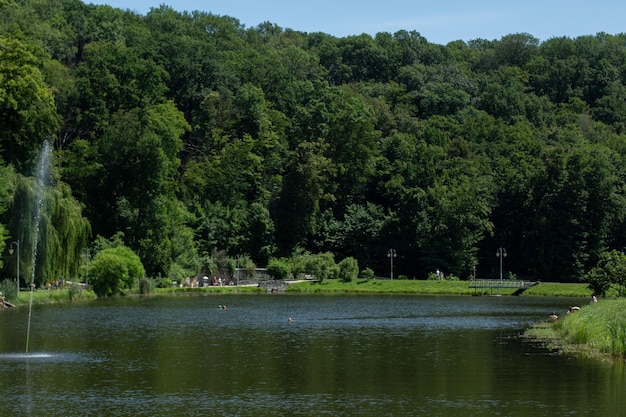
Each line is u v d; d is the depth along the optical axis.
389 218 160.88
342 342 60.78
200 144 176.50
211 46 190.75
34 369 47.53
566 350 54.22
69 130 148.62
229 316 83.62
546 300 114.44
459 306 101.31
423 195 157.75
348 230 161.88
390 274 159.88
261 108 178.75
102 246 123.19
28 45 126.56
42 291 99.06
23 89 108.38
